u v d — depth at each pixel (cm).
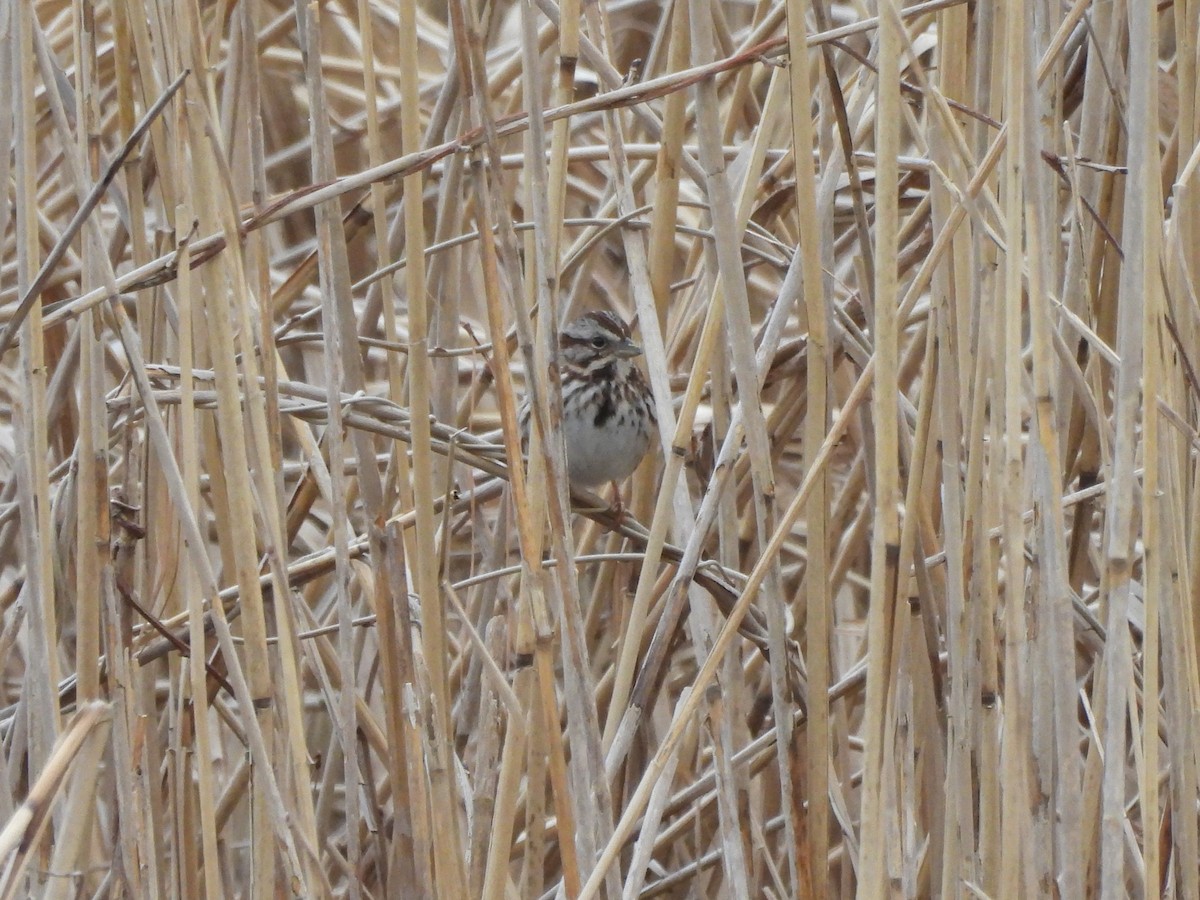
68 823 550
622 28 1403
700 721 775
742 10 1316
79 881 707
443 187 891
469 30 570
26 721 735
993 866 659
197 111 622
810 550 650
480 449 743
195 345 792
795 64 588
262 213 625
